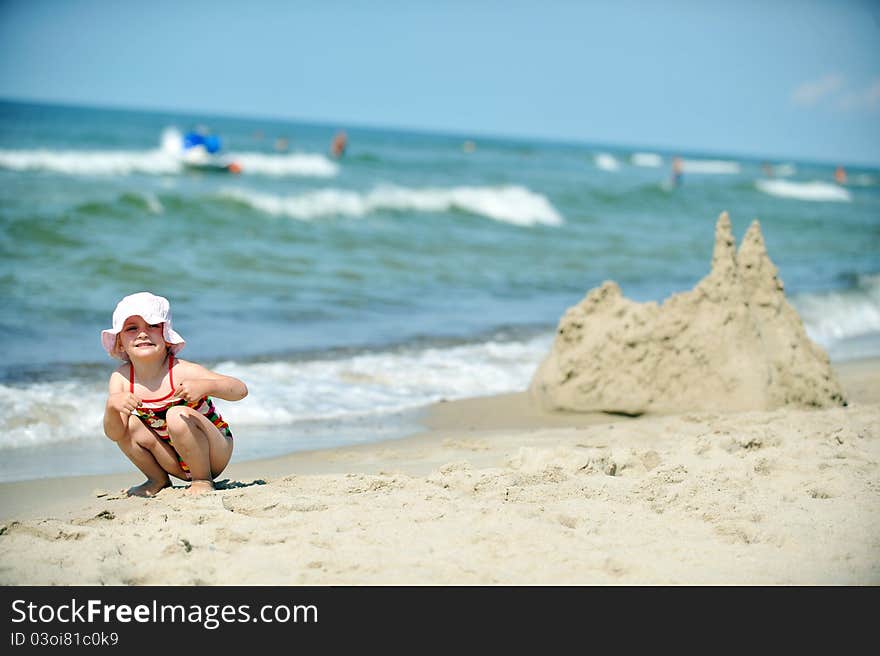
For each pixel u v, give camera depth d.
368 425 12.67
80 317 18.09
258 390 14.06
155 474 8.78
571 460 9.23
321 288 23.33
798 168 195.62
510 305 23.36
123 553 6.66
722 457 9.57
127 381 8.41
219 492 8.34
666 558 6.71
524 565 6.55
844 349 20.09
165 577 6.28
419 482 8.68
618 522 7.45
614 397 13.21
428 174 62.88
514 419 13.23
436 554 6.71
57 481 9.65
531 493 8.22
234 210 32.97
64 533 7.00
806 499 8.09
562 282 27.88
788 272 32.62
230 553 6.71
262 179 47.47
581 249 36.12
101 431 11.97
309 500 7.96
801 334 13.91
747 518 7.51
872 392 14.62
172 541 6.75
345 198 37.34
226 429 9.00
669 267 32.94
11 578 6.17
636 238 41.53
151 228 29.20
